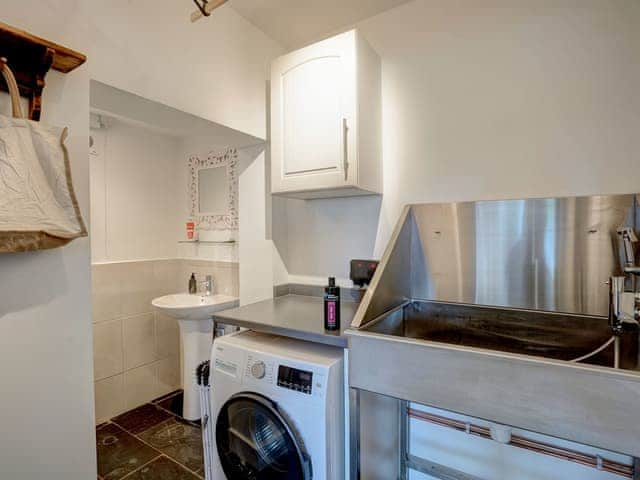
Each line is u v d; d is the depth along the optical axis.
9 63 1.02
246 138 2.08
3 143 0.96
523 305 1.53
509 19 1.60
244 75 1.96
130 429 2.33
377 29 1.95
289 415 1.28
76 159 1.20
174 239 3.02
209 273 2.83
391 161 1.92
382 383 1.12
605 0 1.41
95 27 1.29
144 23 1.46
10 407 1.05
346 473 1.30
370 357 1.14
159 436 2.25
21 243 0.99
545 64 1.52
